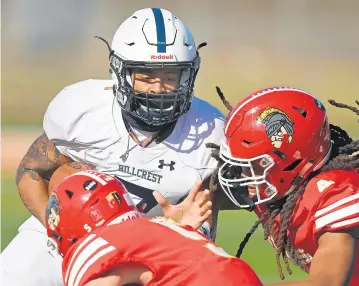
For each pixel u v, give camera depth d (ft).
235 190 39.75
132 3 217.97
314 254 36.94
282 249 38.68
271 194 38.65
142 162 46.16
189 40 44.98
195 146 46.34
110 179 36.24
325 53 202.69
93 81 48.11
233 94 178.50
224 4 221.05
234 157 38.70
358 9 220.64
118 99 44.80
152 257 33.37
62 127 46.70
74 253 34.09
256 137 37.99
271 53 201.46
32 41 197.77
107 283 33.22
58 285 48.70
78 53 195.83
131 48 43.93
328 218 36.40
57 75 185.26
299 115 38.11
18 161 121.19
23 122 152.35
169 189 46.32
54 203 35.88
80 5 210.18
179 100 44.24
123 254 33.24
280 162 38.04
